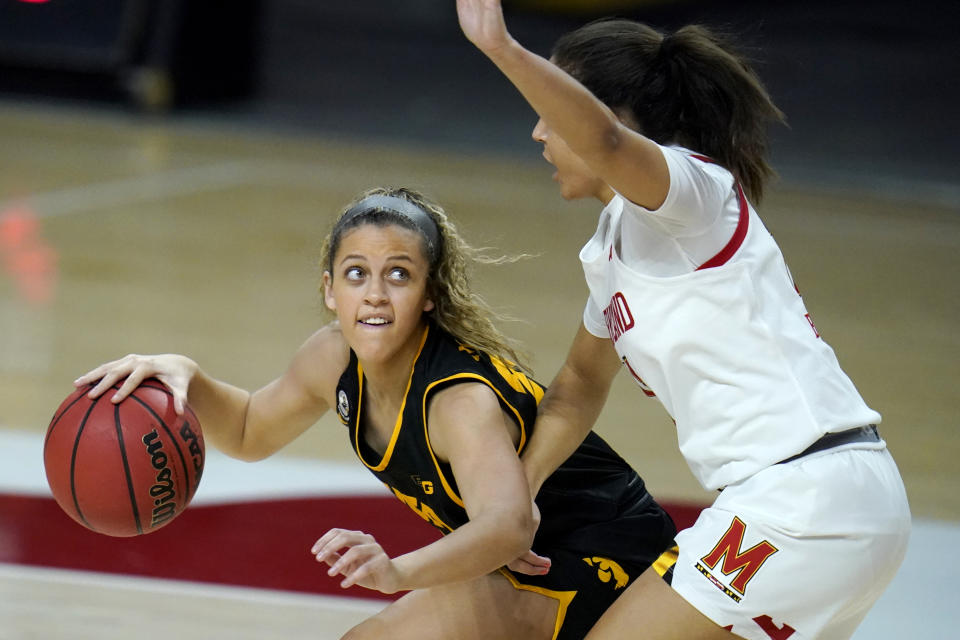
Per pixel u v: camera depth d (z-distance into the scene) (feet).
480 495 22.70
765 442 22.68
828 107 148.77
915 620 36.91
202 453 25.40
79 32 132.26
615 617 23.50
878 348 69.31
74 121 127.44
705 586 22.90
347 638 24.93
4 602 34.22
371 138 131.64
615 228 24.31
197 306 68.69
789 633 22.88
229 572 37.27
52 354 58.08
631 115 24.22
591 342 26.73
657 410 56.24
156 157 114.93
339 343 26.55
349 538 20.24
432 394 24.12
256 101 146.00
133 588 35.76
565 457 25.64
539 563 24.80
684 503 44.70
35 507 41.37
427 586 21.39
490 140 134.10
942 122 145.18
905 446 53.16
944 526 44.52
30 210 90.79
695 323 22.79
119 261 77.87
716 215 22.53
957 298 82.74
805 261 91.15
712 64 24.09
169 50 133.28
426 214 24.64
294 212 96.48
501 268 82.17
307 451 48.73
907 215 110.32
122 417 24.34
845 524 22.38
